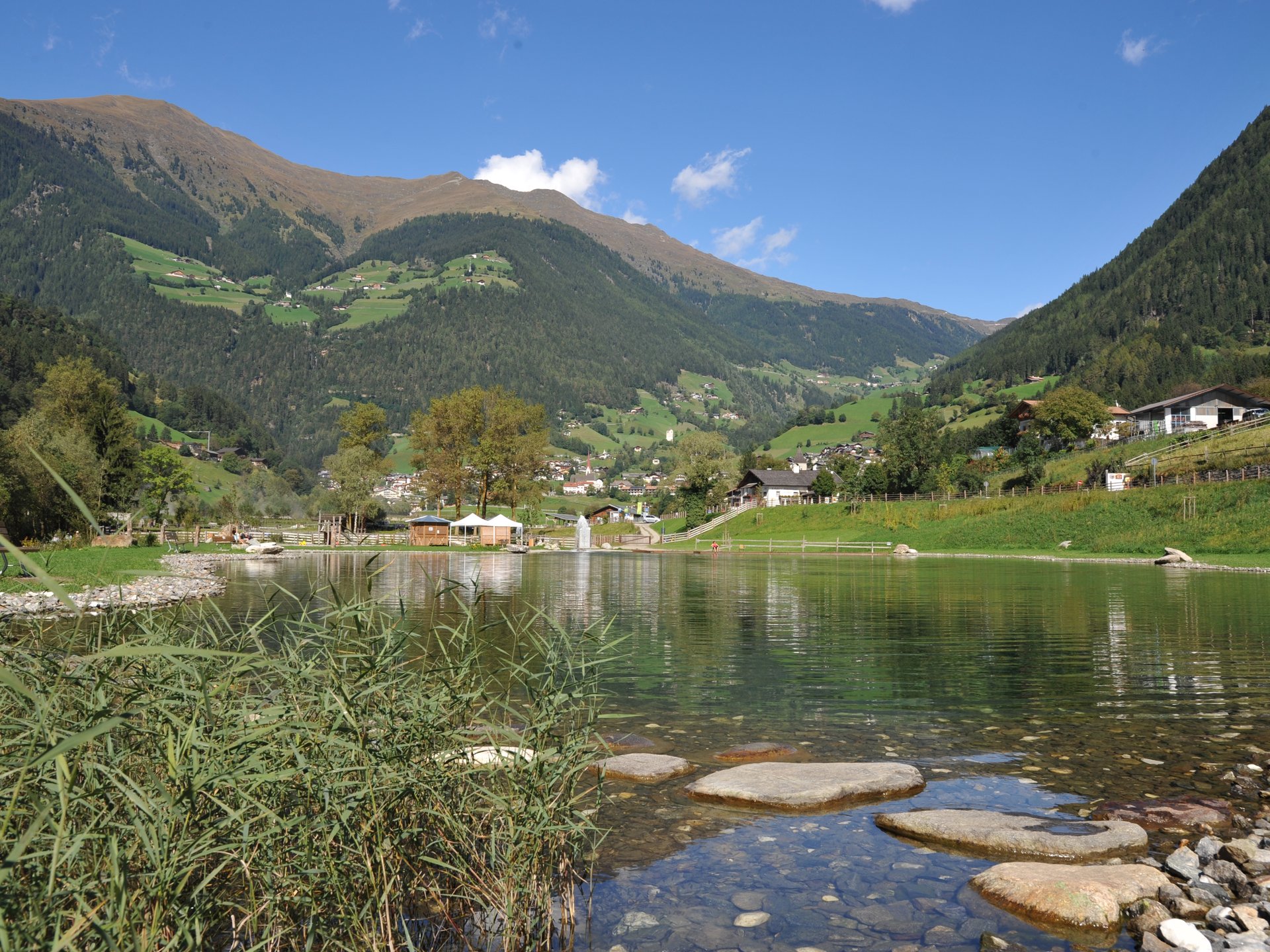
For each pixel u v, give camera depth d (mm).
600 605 21172
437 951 3650
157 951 2816
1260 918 3965
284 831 3359
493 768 4055
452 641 4430
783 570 40188
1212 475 55375
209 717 3486
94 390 72812
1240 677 10695
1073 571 35656
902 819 5281
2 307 165125
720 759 6941
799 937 3852
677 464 123312
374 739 3789
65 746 2027
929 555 55438
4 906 2312
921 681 10508
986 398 197875
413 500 163875
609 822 5449
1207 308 189375
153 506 65500
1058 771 6523
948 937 3871
